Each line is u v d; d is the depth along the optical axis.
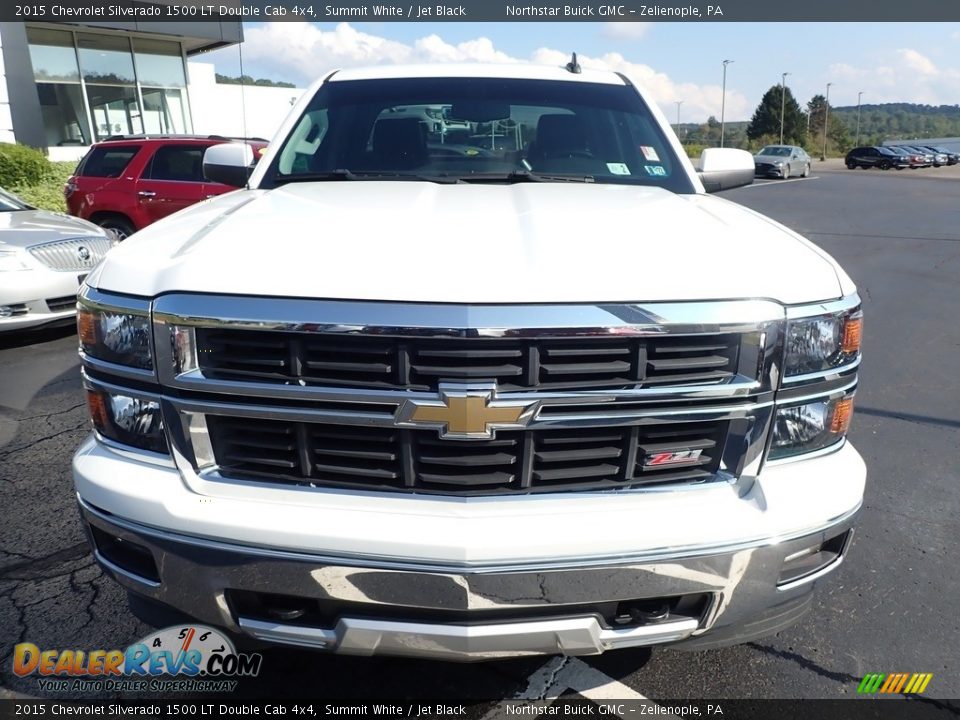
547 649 1.80
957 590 2.86
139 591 1.90
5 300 5.91
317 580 1.72
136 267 1.89
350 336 1.67
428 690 2.31
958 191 24.16
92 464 1.91
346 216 2.12
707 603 1.83
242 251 1.84
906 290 8.44
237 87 23.34
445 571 1.67
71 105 18.78
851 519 1.92
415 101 3.33
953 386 5.21
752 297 1.76
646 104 3.48
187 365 1.76
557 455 1.75
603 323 1.67
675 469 1.82
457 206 2.29
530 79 3.50
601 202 2.45
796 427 1.88
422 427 1.69
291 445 1.78
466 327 1.63
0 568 2.94
